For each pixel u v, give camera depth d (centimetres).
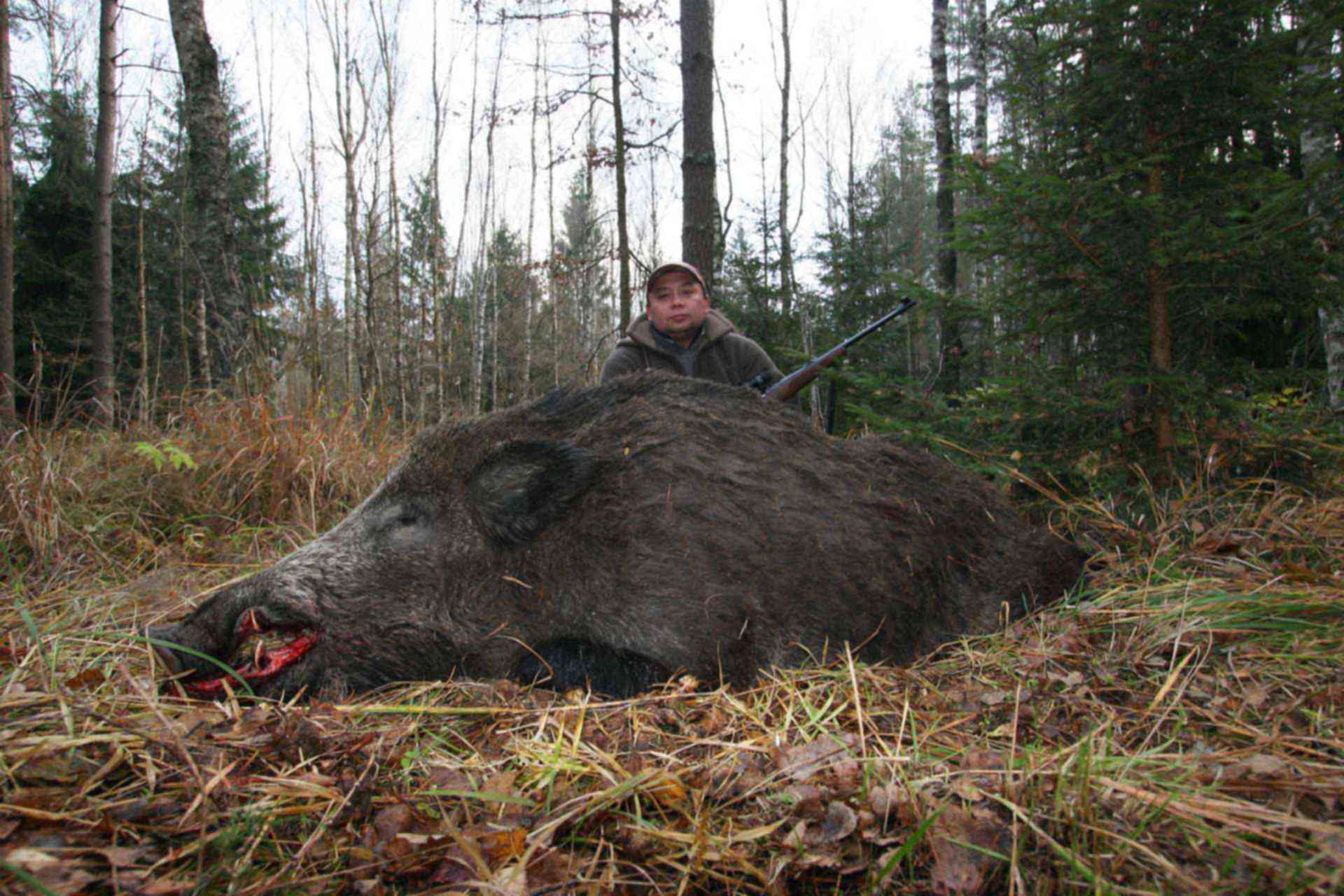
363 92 2389
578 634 303
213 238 1127
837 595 316
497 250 3375
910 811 185
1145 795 186
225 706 261
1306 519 412
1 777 187
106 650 315
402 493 328
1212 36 418
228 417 603
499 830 180
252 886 159
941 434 530
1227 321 493
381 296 2477
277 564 309
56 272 1375
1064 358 506
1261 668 274
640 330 563
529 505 308
